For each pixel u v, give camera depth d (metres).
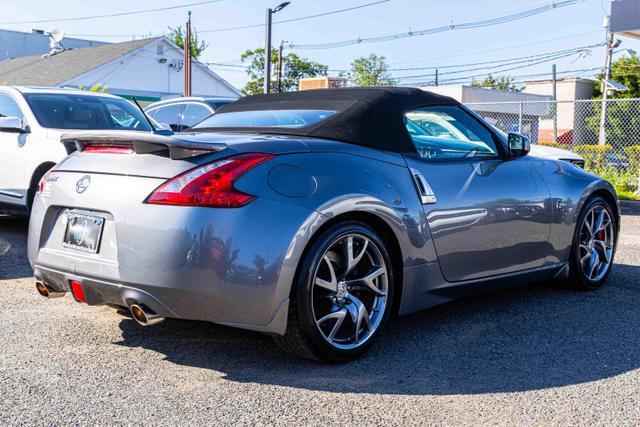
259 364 3.10
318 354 3.03
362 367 3.09
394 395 2.75
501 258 3.88
